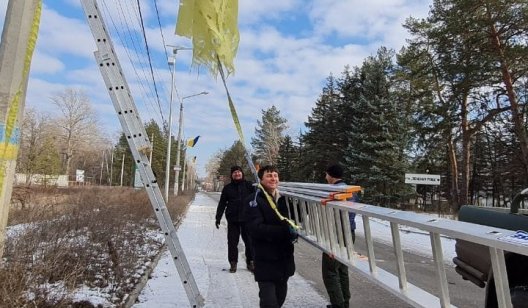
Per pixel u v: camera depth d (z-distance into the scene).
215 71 4.21
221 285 7.68
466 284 8.38
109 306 5.41
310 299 7.02
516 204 4.62
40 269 4.90
